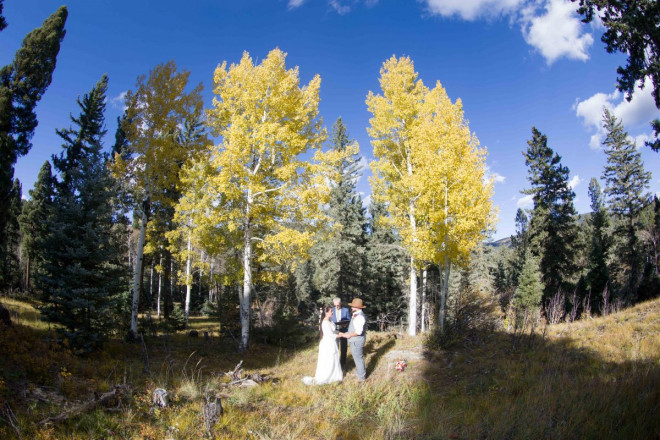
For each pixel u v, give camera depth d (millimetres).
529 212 24688
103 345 9039
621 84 9172
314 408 5551
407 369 7605
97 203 9016
